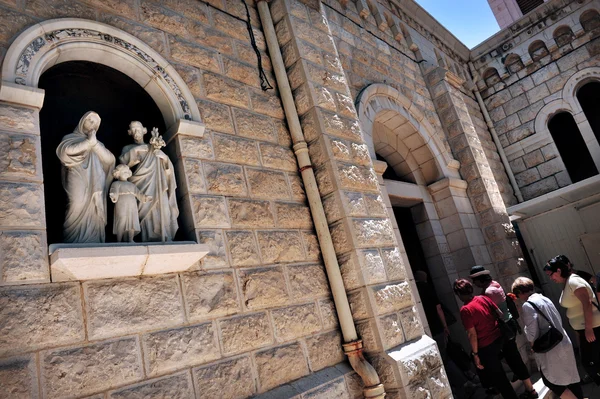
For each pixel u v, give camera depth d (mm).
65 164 3090
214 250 3652
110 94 4008
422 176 8516
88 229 3029
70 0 3578
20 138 2877
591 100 11953
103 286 2924
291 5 5566
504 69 12438
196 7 4641
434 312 7211
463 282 5512
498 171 11578
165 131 4020
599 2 11031
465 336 7188
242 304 3664
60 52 3334
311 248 4566
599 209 9445
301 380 3803
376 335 4332
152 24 4137
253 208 4164
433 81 9523
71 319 2707
